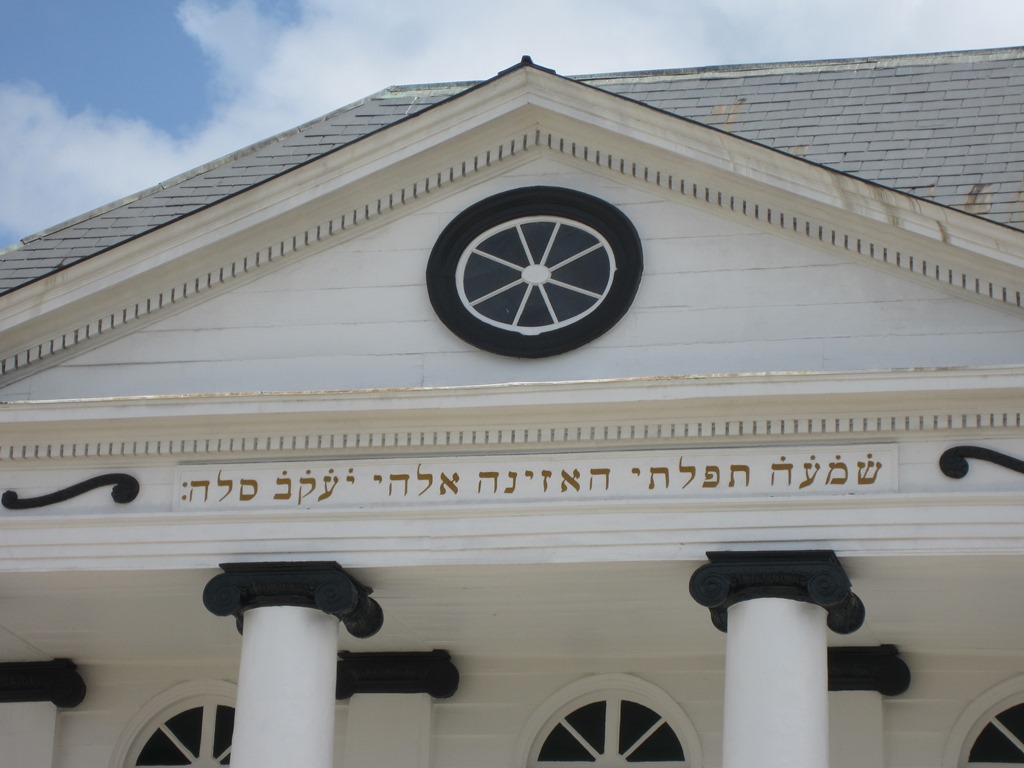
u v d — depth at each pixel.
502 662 22.19
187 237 19.77
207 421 19.09
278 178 19.70
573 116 19.56
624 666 22.00
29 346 20.02
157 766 22.72
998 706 21.42
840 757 21.11
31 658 22.64
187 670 22.81
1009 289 18.53
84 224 22.55
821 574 17.94
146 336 20.06
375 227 20.05
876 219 18.70
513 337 19.28
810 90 22.20
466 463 18.83
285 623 18.67
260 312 19.94
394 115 22.88
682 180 19.47
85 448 19.42
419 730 21.84
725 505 18.23
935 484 18.05
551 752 22.08
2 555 19.23
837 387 18.02
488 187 20.02
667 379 18.23
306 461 19.12
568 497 18.56
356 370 19.58
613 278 19.33
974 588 18.84
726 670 18.33
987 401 17.95
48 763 22.45
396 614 20.47
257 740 18.33
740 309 19.09
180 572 19.09
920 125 21.22
